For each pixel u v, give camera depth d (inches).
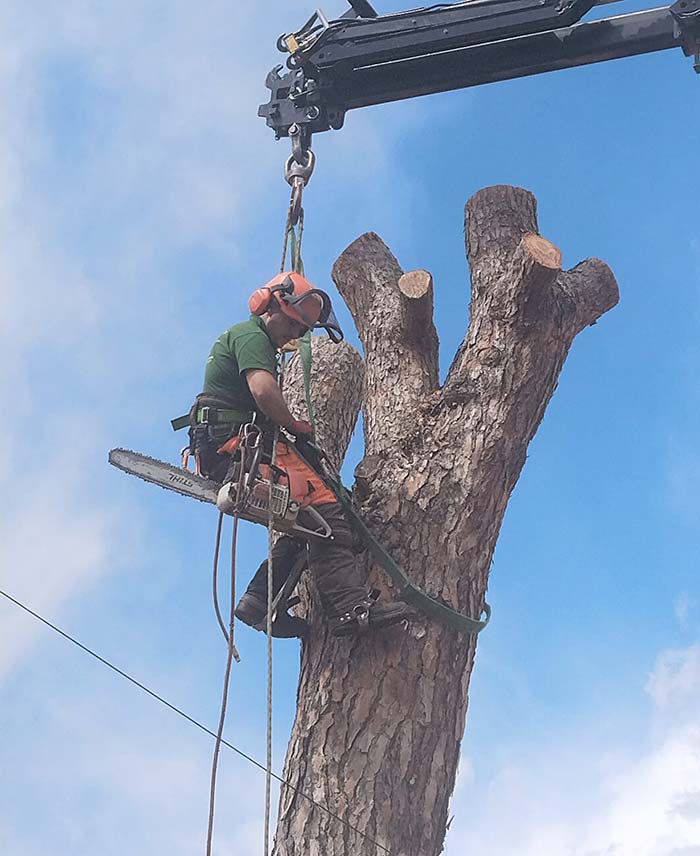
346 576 201.5
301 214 241.3
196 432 204.4
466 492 221.5
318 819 199.3
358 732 204.8
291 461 202.8
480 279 243.6
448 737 209.9
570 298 235.9
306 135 249.8
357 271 265.6
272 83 252.5
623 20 244.4
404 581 209.0
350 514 209.9
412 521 219.9
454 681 213.0
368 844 196.7
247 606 211.3
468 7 245.3
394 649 210.2
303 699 213.3
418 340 248.1
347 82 253.1
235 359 203.5
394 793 201.3
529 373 227.9
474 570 220.4
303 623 219.9
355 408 277.1
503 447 224.5
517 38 247.1
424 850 200.8
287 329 208.4
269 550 191.9
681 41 240.4
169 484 204.5
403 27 246.8
